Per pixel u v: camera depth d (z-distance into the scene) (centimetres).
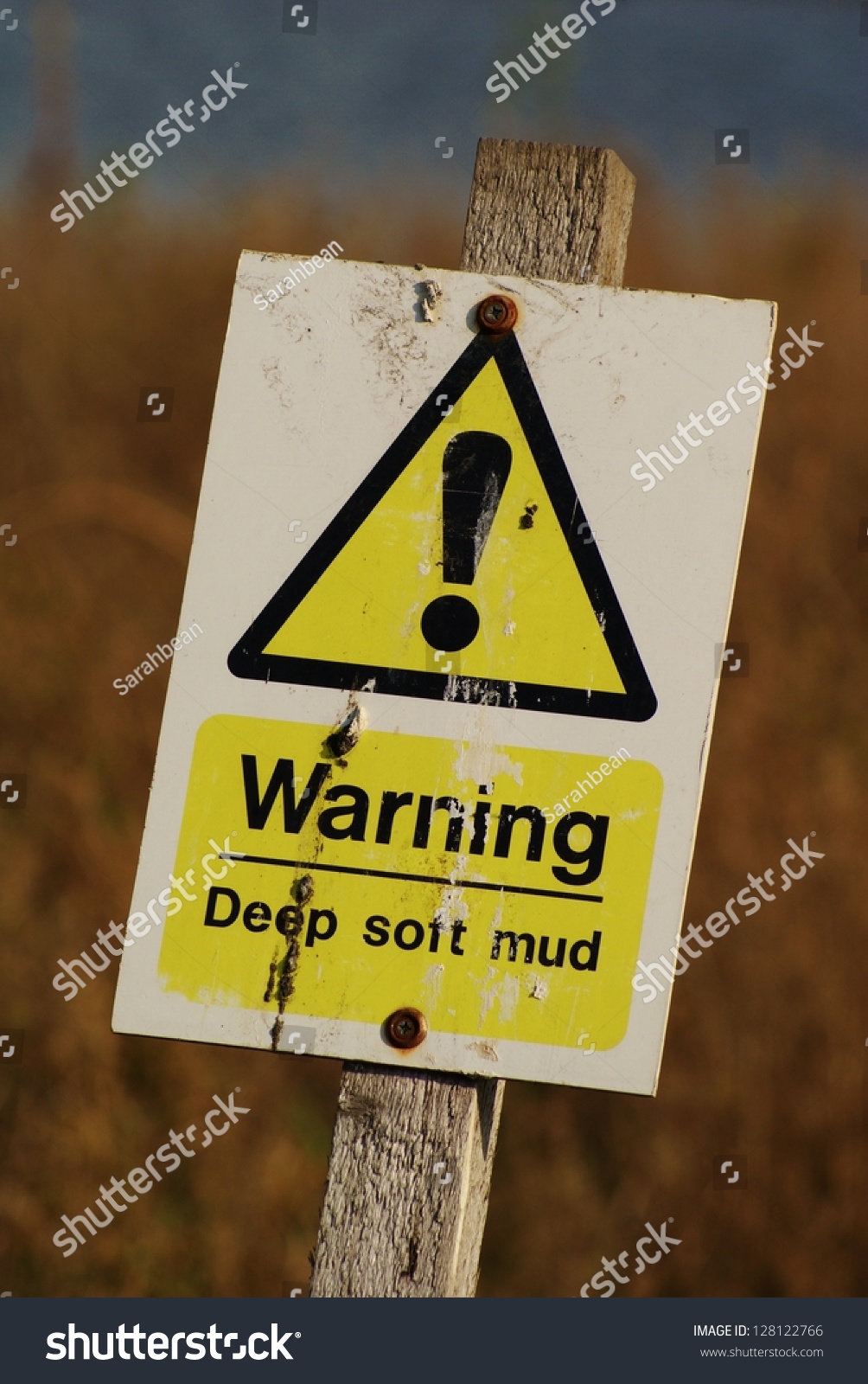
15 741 657
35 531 772
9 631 693
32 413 848
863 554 748
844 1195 511
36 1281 491
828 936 569
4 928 583
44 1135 522
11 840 614
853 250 939
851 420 811
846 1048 539
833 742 649
